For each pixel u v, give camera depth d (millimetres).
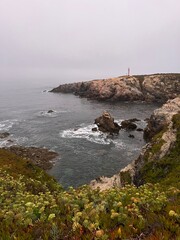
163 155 23703
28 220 6320
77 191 9953
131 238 5496
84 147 46094
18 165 23375
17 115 79938
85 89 128375
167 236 5344
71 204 7516
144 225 5992
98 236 5309
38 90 178125
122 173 25844
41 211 6738
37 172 22969
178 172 18906
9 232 6051
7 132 57562
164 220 6051
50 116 77438
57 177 33125
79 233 5754
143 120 69375
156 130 48375
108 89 108062
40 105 101688
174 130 26438
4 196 9930
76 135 54469
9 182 12430
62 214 7277
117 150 44281
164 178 19672
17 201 8367
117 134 55000
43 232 5930
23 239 5590
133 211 6625
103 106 94688
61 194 9367
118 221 6234
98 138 51969
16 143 48969
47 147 46250
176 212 6617
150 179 21656
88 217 6238
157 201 7352
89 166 36969
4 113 83812
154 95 105812
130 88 106312
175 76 112750
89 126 62406
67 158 40312
